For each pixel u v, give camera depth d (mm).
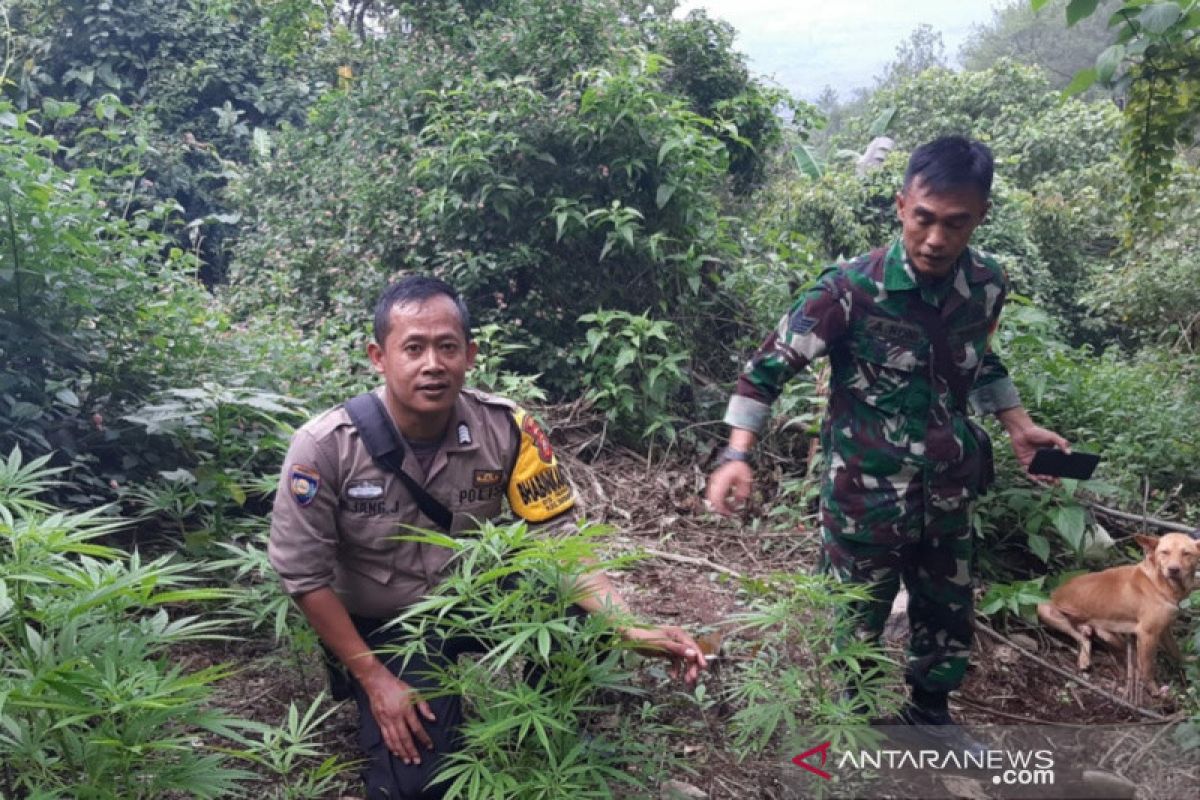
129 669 2344
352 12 11617
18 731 2240
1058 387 5258
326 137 8359
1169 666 3900
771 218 9531
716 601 4152
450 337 2678
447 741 2621
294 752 2641
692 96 9234
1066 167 14844
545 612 2414
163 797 2682
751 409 2939
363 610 2889
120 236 4840
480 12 8008
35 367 4074
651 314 6484
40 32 11656
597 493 5262
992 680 3777
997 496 4496
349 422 2771
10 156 3936
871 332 2900
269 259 7418
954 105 17188
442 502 2799
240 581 3848
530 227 6438
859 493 2977
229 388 4211
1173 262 8617
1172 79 4867
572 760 2410
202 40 12148
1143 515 4699
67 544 2379
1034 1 4160
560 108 6391
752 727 2652
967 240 2822
